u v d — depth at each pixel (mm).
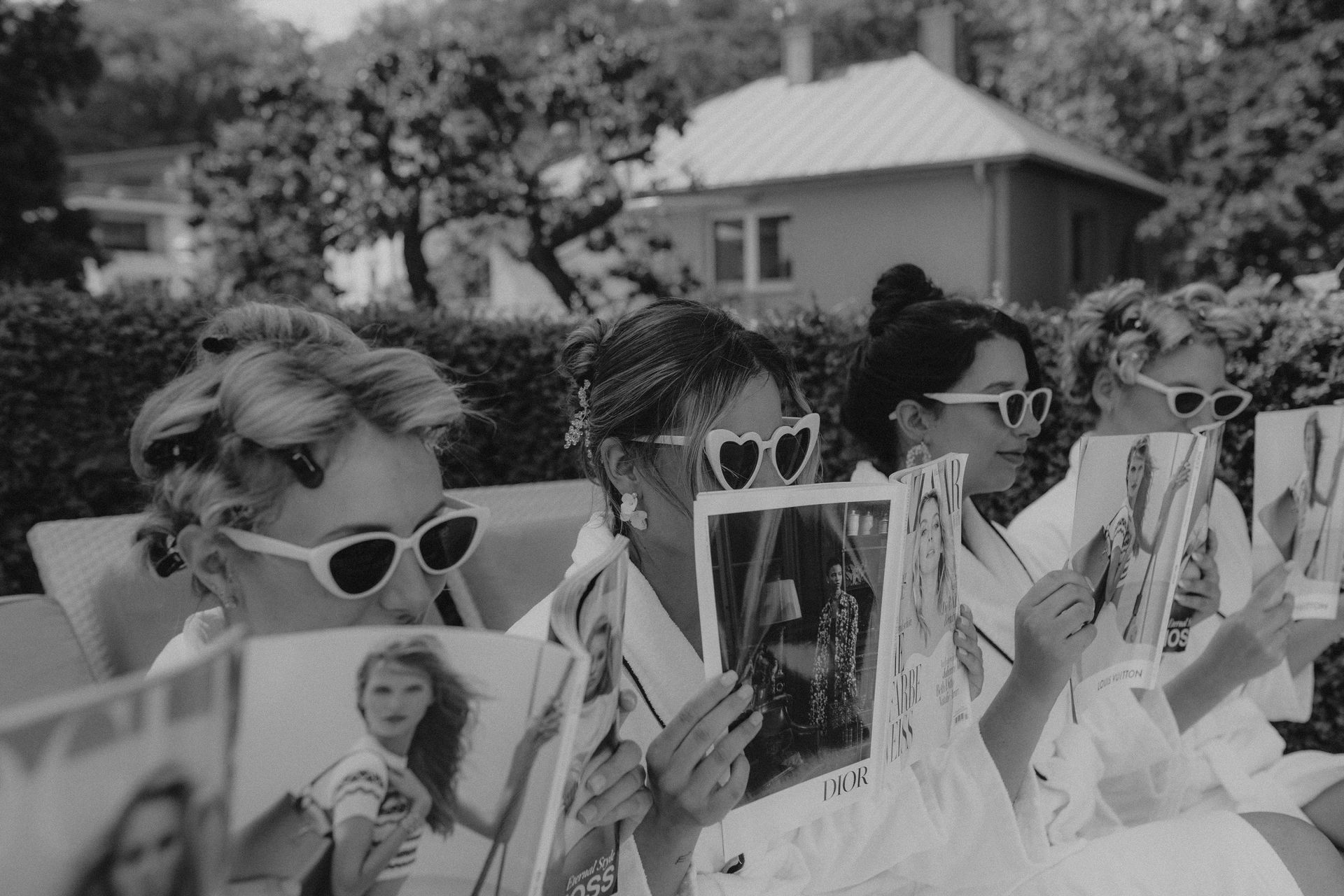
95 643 2877
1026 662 1796
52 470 3996
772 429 1689
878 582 1396
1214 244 17234
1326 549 2354
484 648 919
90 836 586
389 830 902
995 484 2363
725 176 17562
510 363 4781
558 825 1134
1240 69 19281
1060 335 4316
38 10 16734
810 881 1714
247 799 848
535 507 3861
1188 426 2852
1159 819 2299
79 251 16734
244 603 1280
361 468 1228
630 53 14992
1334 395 3844
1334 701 3840
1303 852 1840
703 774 1236
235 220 15883
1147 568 1903
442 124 14672
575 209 15320
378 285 21828
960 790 1811
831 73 20344
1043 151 15797
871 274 16906
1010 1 28891
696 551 1215
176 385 1310
